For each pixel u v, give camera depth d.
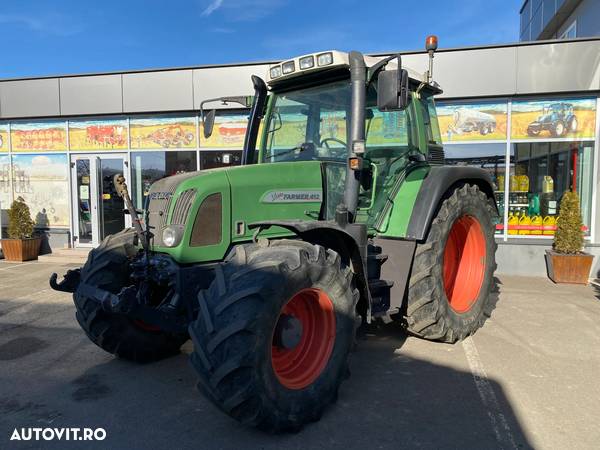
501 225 7.97
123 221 9.87
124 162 9.68
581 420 3.00
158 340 4.06
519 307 5.67
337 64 3.64
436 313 4.08
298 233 3.35
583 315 5.32
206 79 8.72
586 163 7.66
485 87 7.53
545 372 3.75
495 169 7.92
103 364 4.04
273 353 3.00
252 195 3.38
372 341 4.52
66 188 10.05
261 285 2.64
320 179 3.73
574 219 7.02
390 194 4.27
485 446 2.71
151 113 9.30
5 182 10.26
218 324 2.58
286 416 2.77
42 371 3.89
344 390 3.46
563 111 7.62
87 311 3.72
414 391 3.44
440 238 4.11
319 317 3.13
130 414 3.14
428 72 4.69
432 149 4.91
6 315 5.52
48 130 9.96
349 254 3.38
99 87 9.20
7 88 9.59
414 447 2.71
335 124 3.94
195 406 3.25
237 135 9.04
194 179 3.27
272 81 4.21
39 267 8.57
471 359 4.04
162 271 3.20
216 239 3.25
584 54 7.18
